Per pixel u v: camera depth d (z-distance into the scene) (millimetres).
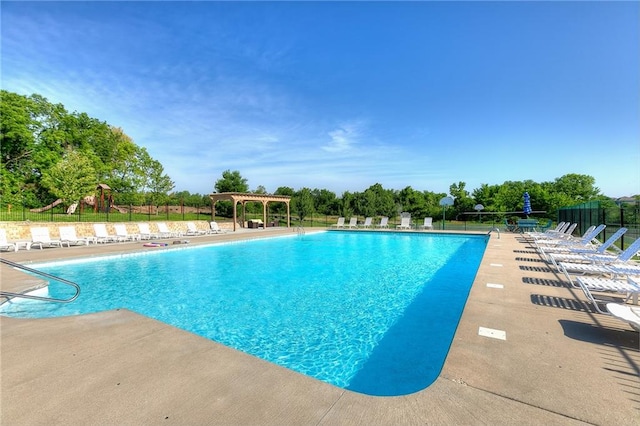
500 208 29797
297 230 21906
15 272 7805
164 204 32125
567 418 2086
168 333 3678
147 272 9281
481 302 4820
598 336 3510
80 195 24391
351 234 21359
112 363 2926
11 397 2365
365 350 4375
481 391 2416
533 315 4227
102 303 6367
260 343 4602
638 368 2779
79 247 12305
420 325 5250
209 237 16875
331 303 6406
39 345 3330
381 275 8992
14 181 26609
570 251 8852
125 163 35062
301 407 2232
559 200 27516
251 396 2375
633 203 10641
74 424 2047
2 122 25844
